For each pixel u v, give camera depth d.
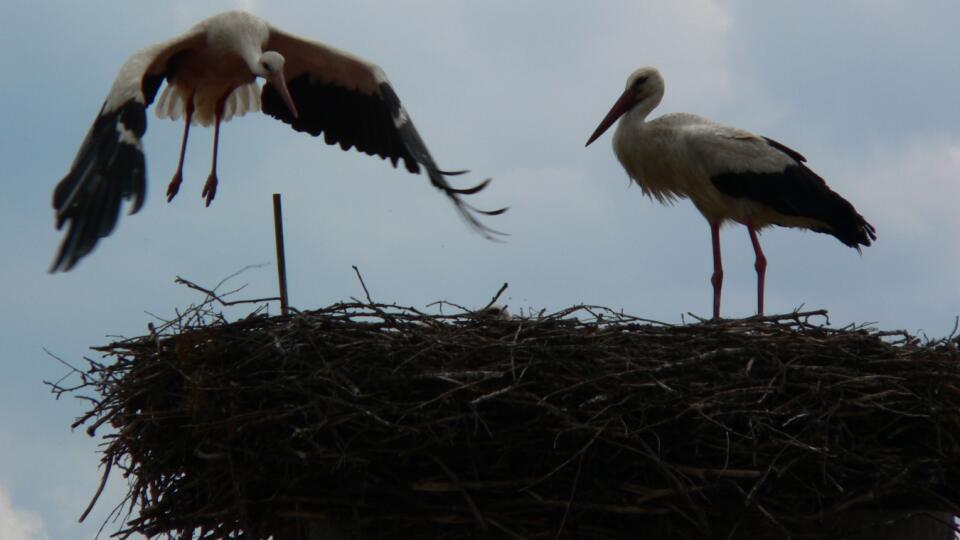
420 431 7.46
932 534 8.21
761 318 8.34
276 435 7.71
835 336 8.23
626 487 7.57
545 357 7.76
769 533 7.80
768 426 7.58
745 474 7.41
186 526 8.30
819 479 7.75
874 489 7.72
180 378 8.16
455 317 8.14
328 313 8.05
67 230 8.32
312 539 8.07
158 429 8.19
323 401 7.60
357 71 11.23
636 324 8.23
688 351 7.98
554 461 7.67
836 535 7.84
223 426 7.74
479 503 7.71
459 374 7.56
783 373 7.85
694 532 7.81
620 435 7.45
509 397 7.55
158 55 10.47
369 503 7.86
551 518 7.76
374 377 7.67
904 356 8.20
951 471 8.18
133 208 8.62
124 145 8.91
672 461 7.68
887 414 7.89
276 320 8.07
